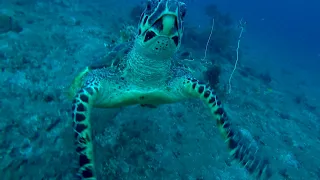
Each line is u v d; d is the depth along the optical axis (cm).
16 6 150
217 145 85
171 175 69
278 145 102
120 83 63
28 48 106
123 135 74
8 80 83
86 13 192
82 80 70
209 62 155
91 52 121
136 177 65
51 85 88
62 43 123
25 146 62
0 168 55
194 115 97
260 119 119
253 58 288
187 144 81
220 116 67
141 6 226
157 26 49
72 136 68
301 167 93
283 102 165
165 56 56
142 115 86
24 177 55
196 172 73
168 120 88
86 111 57
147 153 72
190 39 210
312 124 147
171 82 67
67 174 59
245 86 157
